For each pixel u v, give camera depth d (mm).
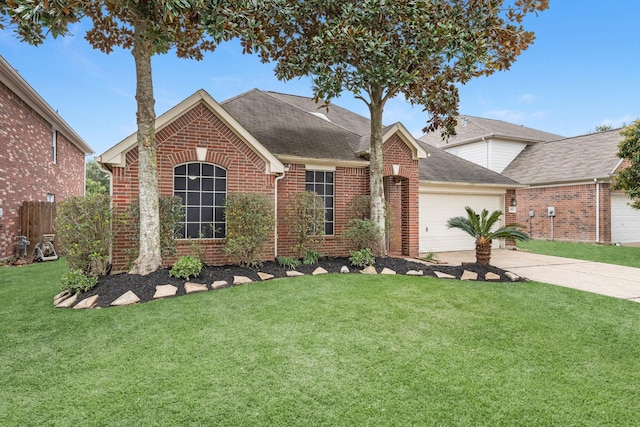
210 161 8734
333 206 10977
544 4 8070
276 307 5676
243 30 6484
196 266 7176
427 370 3678
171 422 2799
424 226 13531
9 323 5027
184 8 5879
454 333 4715
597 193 16688
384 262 9195
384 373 3602
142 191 7160
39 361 3838
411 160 11969
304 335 4555
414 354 4059
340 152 11211
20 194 12133
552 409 3027
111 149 7660
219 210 8922
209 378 3465
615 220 17531
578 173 17641
